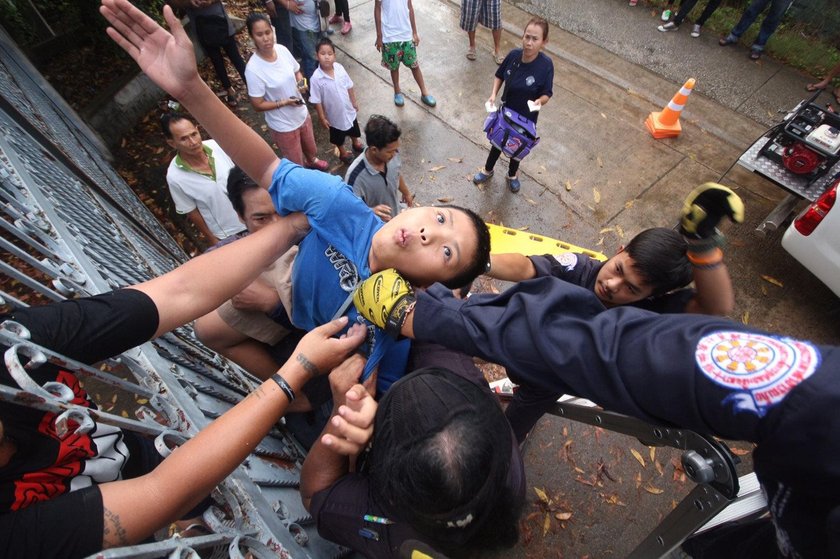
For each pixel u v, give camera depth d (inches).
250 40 249.3
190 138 115.5
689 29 262.8
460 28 255.0
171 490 34.7
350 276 57.7
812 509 32.0
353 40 255.1
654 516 113.2
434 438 33.7
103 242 81.7
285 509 61.4
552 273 85.8
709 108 220.7
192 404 55.8
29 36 183.9
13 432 38.1
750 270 166.2
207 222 131.9
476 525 34.6
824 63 237.1
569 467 119.4
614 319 37.2
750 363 29.5
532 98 163.6
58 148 105.3
